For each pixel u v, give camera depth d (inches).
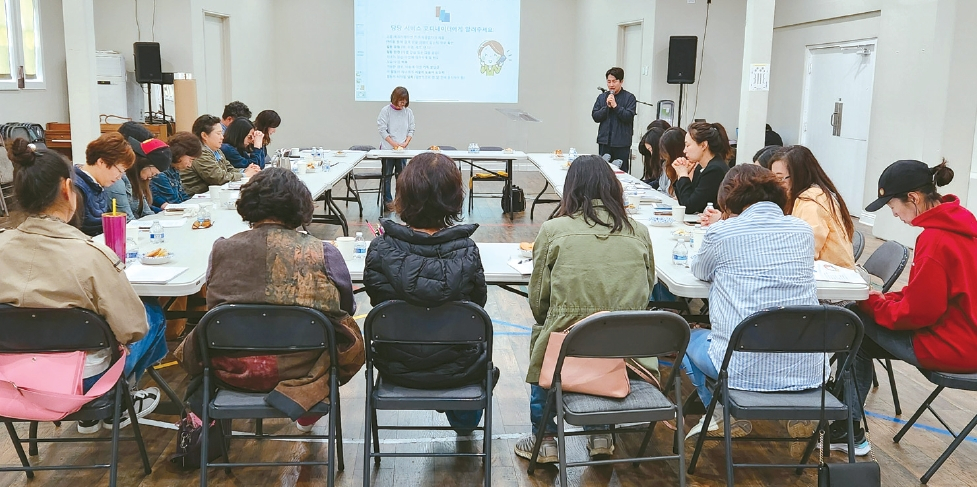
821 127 366.9
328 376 99.5
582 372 101.7
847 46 341.7
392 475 112.4
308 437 107.3
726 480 112.0
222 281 95.8
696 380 117.6
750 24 277.1
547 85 502.3
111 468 96.8
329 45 487.5
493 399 140.0
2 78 339.3
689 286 114.3
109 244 114.9
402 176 100.3
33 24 358.9
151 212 179.8
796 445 120.7
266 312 93.4
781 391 104.7
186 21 386.6
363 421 130.0
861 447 119.6
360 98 491.2
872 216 322.0
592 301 104.7
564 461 98.1
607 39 451.2
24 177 90.6
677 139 198.4
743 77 286.5
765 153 144.2
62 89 380.8
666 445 123.0
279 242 96.2
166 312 135.9
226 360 97.4
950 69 256.1
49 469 98.5
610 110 352.2
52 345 92.6
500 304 203.3
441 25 485.1
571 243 105.7
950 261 107.7
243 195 97.2
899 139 296.2
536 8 493.4
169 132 371.6
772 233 106.3
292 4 482.3
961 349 109.1
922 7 279.3
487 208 357.1
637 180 252.2
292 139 494.9
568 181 110.1
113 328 94.0
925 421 134.3
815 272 120.8
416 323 97.1
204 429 97.3
